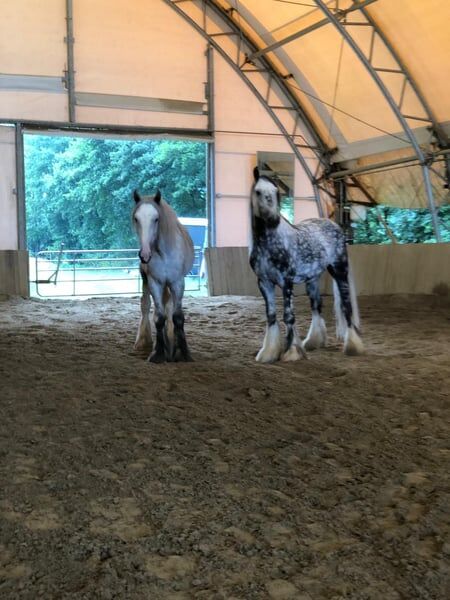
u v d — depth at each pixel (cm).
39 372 546
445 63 1258
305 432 389
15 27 1439
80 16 1489
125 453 344
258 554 233
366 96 1485
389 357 651
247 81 1648
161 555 231
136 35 1541
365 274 1345
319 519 265
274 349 622
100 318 998
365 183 1667
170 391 489
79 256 2895
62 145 3034
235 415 423
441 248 1202
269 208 587
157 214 579
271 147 1700
